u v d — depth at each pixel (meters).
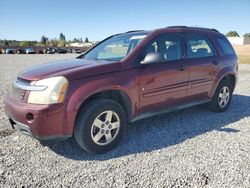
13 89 3.70
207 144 4.01
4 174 3.09
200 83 5.01
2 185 2.87
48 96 3.24
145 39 4.24
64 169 3.23
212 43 5.43
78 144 3.80
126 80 3.81
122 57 4.12
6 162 3.39
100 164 3.37
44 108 3.20
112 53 4.49
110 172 3.17
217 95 5.54
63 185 2.88
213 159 3.50
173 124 4.94
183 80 4.65
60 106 3.27
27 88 3.39
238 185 2.89
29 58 31.83
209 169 3.23
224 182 2.95
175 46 4.66
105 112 3.64
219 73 5.39
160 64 4.27
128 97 3.87
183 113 5.65
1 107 6.01
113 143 3.78
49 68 3.77
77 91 3.37
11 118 3.59
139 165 3.34
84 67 3.62
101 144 3.65
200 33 5.27
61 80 3.29
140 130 4.61
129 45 4.34
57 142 4.03
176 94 4.59
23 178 3.01
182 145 3.97
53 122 3.27
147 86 4.09
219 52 5.50
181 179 3.01
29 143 3.99
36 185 2.88
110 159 3.51
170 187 2.85
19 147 3.85
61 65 3.95
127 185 2.89
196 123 5.01
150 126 4.82
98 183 2.93
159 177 3.05
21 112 3.29
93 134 3.57
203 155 3.62
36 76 3.45
